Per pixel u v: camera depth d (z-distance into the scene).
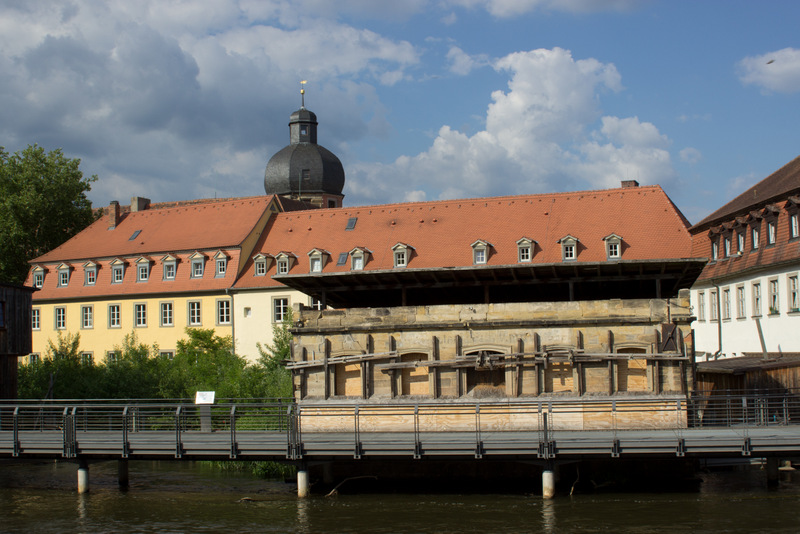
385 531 28.42
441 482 35.38
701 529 27.42
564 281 39.88
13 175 80.56
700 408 35.62
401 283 41.22
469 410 36.69
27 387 51.44
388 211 68.56
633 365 35.91
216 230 72.44
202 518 30.97
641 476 34.59
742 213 55.31
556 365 36.34
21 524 30.73
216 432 38.38
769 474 33.44
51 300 74.81
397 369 37.53
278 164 91.62
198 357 56.41
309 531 28.72
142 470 41.97
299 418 34.50
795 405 38.75
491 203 66.12
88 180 85.25
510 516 29.61
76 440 35.12
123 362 52.75
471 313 37.19
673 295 44.97
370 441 32.06
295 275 39.59
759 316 52.12
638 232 60.28
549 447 30.81
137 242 75.12
